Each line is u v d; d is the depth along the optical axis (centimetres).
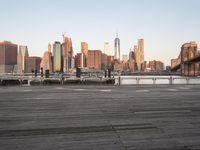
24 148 619
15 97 1709
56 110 1167
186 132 768
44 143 659
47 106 1294
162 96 1778
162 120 943
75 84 3400
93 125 861
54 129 805
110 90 2330
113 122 908
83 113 1090
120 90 2331
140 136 723
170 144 648
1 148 620
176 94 1933
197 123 891
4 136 725
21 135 736
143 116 1020
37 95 1848
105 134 745
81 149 612
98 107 1258
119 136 723
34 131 780
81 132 769
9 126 847
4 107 1261
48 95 1845
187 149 611
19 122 909
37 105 1331
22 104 1369
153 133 756
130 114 1066
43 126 848
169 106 1293
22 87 2808
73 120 944
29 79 3431
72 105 1329
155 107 1258
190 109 1197
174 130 792
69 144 650
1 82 3369
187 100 1545
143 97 1712
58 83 3434
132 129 805
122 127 832
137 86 2992
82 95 1845
